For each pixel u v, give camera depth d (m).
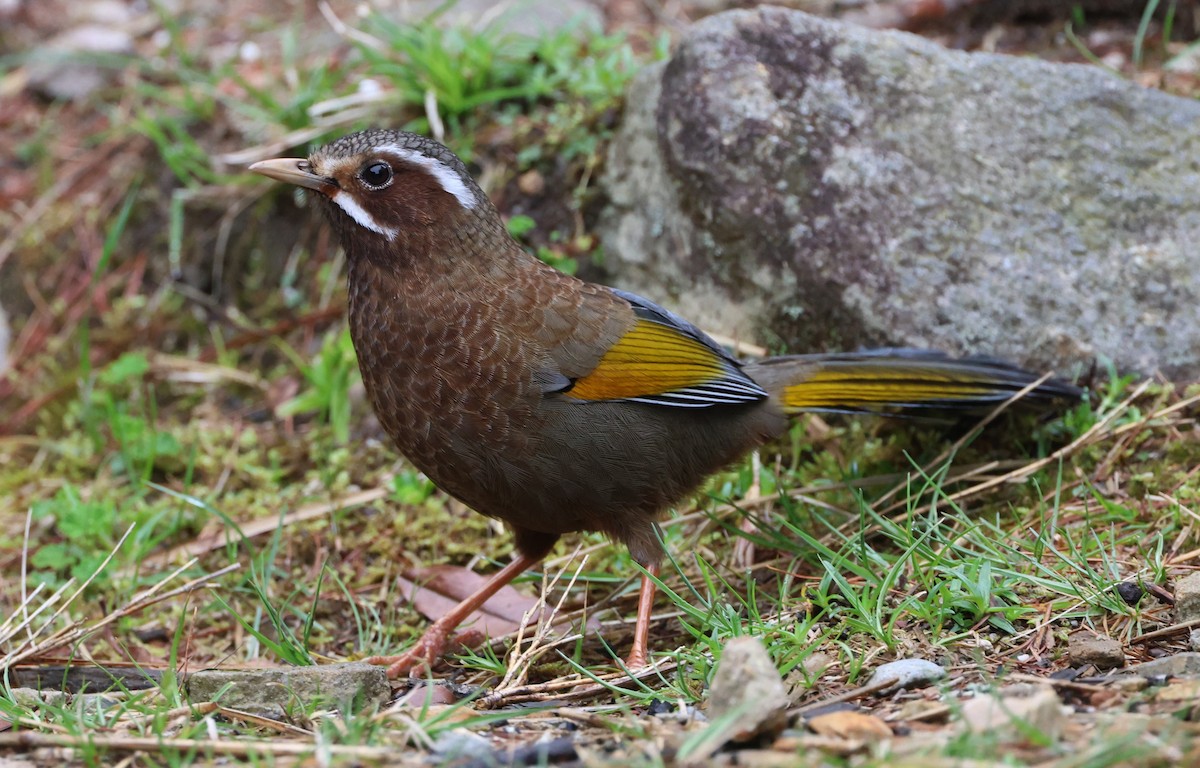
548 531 9.41
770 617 8.78
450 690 8.19
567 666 8.80
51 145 15.91
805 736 6.21
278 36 16.36
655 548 9.18
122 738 6.72
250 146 14.37
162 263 14.55
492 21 14.24
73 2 18.06
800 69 11.61
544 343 8.82
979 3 14.78
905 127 11.45
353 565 11.04
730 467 9.91
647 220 12.35
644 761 5.89
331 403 12.54
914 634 7.97
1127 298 10.84
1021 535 9.45
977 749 5.57
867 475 10.80
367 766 6.24
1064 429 10.50
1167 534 9.10
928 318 10.83
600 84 13.24
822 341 11.21
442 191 8.94
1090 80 11.73
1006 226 11.09
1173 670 6.84
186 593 10.62
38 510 11.66
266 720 7.24
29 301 14.74
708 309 11.83
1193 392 10.40
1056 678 7.01
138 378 13.61
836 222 11.13
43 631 9.63
